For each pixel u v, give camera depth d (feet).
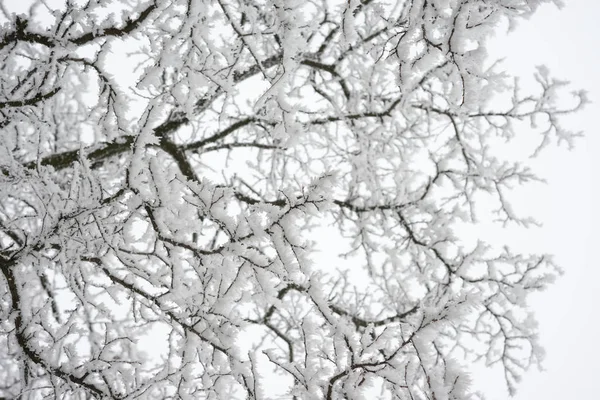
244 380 8.19
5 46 9.37
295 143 9.73
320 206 7.30
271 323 14.35
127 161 7.95
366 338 8.13
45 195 9.43
